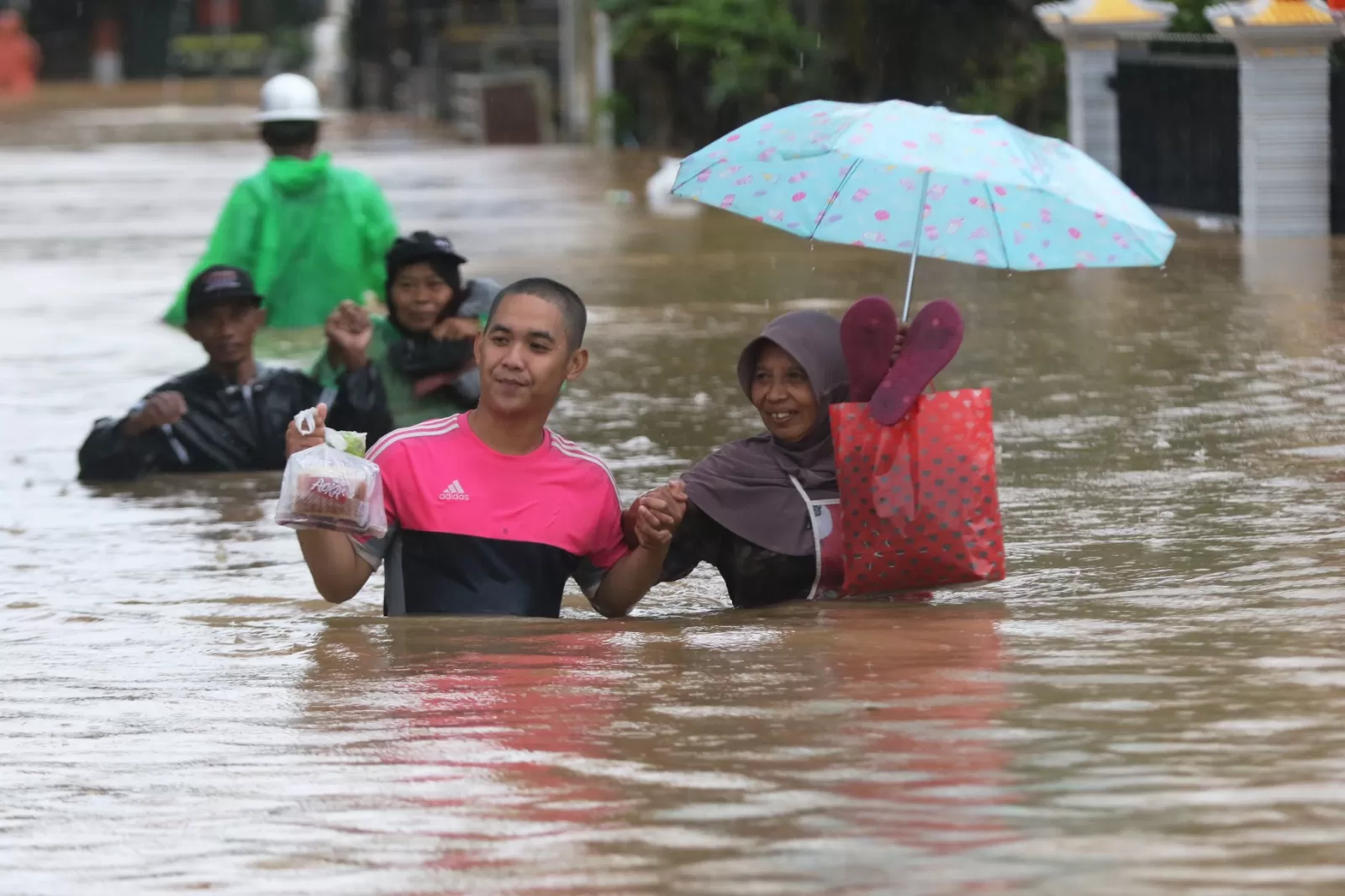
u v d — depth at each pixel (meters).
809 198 13.88
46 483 19.38
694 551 12.88
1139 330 25.98
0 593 14.22
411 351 19.80
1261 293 29.30
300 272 30.38
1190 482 16.14
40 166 73.19
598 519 12.35
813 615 11.81
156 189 62.12
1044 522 14.83
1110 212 12.91
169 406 19.47
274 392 20.25
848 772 7.99
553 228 46.22
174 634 12.28
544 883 6.81
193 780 8.40
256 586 14.42
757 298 32.25
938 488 12.06
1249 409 19.67
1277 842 6.92
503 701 9.57
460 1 103.06
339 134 92.81
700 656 10.54
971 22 59.31
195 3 199.62
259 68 191.50
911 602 12.25
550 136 87.19
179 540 16.39
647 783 7.95
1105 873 6.65
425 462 12.17
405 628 11.71
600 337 27.84
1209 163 40.59
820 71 63.28
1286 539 13.66
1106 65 44.59
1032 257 13.43
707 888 6.67
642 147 79.00
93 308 33.50
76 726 9.53
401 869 7.05
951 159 12.69
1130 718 8.69
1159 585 12.28
